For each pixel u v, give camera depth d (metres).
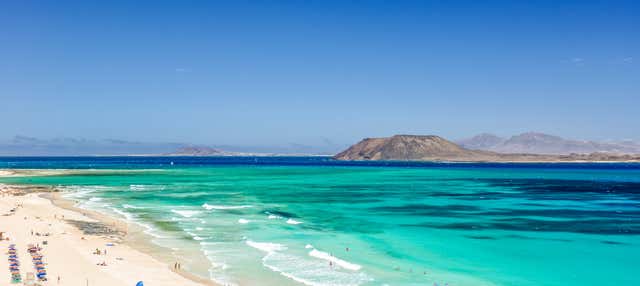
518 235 47.28
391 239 45.22
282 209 66.25
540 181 130.50
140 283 27.16
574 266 35.81
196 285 29.62
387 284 30.98
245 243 42.53
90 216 57.44
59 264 32.72
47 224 49.47
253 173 174.00
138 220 54.94
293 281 31.17
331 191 97.12
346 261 36.75
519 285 31.30
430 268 35.03
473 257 38.38
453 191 97.56
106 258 35.34
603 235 47.34
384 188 104.75
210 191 94.94
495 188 105.31
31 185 106.38
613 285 31.34
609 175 166.25
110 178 135.62
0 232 42.31
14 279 28.11
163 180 129.50
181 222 53.72
